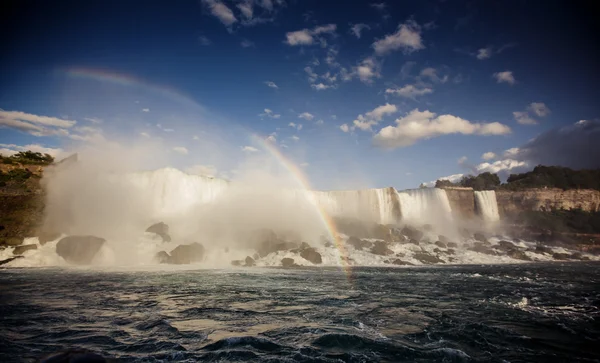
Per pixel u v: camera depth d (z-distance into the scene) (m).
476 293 16.66
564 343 8.76
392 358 7.47
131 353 7.64
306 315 11.59
